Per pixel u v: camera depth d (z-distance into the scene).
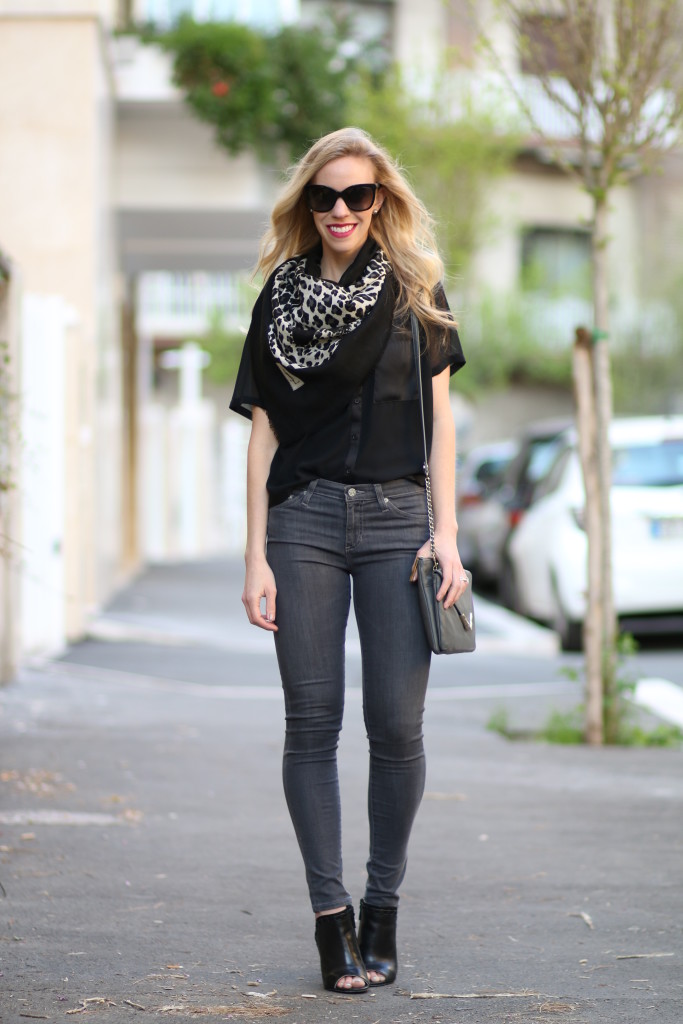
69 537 33.12
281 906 12.24
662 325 89.50
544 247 90.69
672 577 33.00
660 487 33.41
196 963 10.63
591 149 22.20
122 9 44.91
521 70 24.09
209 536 77.75
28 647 29.03
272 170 45.28
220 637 34.34
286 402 10.20
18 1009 9.52
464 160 62.66
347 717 23.47
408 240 10.32
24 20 36.78
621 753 21.14
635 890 13.16
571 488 34.88
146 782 17.41
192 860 13.80
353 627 38.06
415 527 10.13
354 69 46.91
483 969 10.70
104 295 39.91
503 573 42.19
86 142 36.91
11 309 23.88
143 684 26.36
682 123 22.05
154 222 47.84
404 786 10.23
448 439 10.24
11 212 37.06
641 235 91.88
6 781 17.02
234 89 42.75
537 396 93.50
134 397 61.19
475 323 88.56
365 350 10.00
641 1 21.03
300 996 9.91
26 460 26.83
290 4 46.53
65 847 14.16
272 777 17.98
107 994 9.86
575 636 34.09
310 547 10.12
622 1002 9.89
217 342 99.31
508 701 26.02
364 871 13.70
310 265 10.35
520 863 14.19
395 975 10.38
